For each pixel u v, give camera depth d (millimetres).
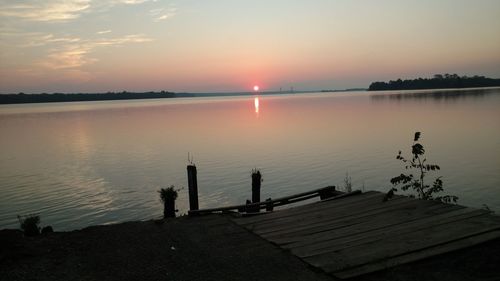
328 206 8453
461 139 36281
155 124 69438
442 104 98312
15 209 18375
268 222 7621
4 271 5805
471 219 6785
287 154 31672
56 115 120062
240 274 5445
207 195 20094
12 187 22516
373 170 24797
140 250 6500
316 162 27891
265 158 30125
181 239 6953
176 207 18062
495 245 5734
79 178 24781
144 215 17250
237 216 8211
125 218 16891
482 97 135125
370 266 5312
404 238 6168
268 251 6184
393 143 36062
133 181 23656
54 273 5723
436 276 5008
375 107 101500
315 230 6922
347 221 7289
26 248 6559
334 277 5160
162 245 6691
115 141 44438
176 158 31516
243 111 112062
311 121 64500
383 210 7793
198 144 39781
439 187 9156
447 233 6207
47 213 17766
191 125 64750
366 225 6961
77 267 5914
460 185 20359
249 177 23812
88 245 6797
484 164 24984
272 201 9477
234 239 6832
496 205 17203
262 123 64375
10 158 33344
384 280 5000
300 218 7730
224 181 23031
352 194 9352
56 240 7074
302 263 5645
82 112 140875
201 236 7070
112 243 6863
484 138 36469
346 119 65750
